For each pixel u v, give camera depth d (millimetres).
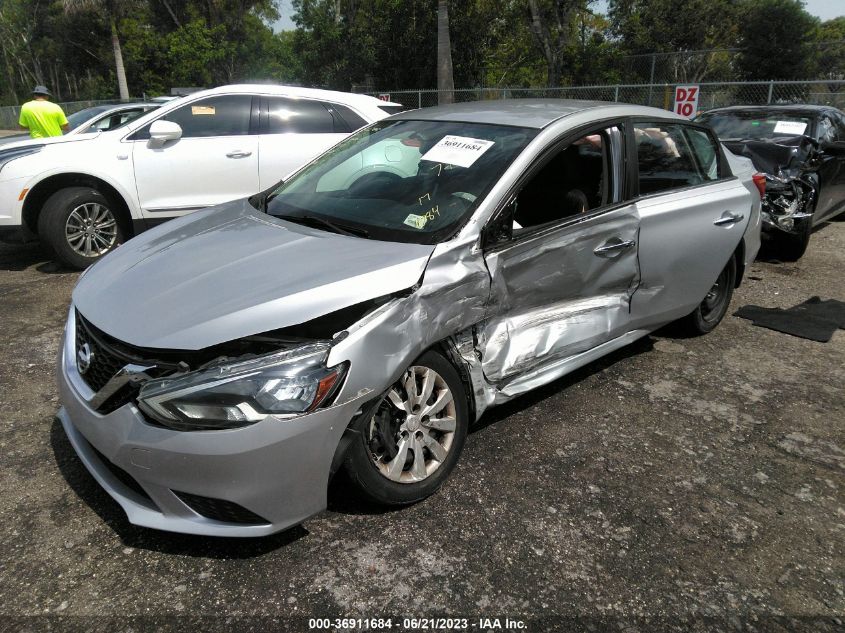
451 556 2510
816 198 6984
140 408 2268
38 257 6746
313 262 2678
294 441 2271
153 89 31453
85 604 2246
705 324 4707
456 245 2768
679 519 2779
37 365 4070
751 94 15594
